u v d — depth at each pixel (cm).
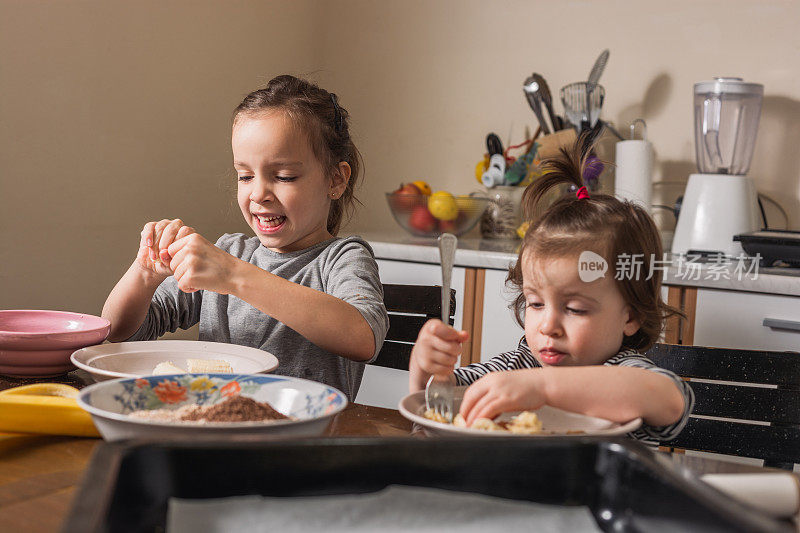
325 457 51
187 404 78
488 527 50
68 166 195
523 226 236
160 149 220
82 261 200
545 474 54
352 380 131
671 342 187
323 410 74
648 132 242
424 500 52
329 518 49
